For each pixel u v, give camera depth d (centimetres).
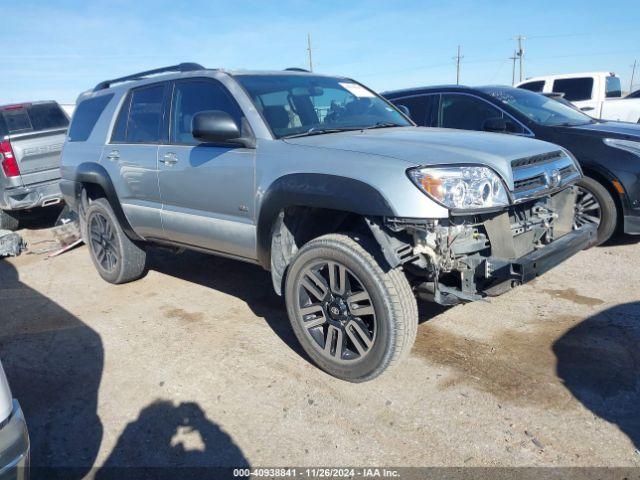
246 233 371
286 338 399
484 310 424
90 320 456
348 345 338
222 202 382
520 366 340
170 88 438
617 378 320
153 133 450
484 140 341
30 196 777
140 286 535
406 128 409
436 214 278
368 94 470
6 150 753
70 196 557
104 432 300
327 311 330
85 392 342
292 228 358
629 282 464
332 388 329
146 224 465
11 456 190
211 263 597
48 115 920
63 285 557
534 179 327
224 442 286
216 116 347
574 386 315
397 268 301
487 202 291
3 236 689
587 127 569
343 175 305
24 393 345
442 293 310
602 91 1188
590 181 544
